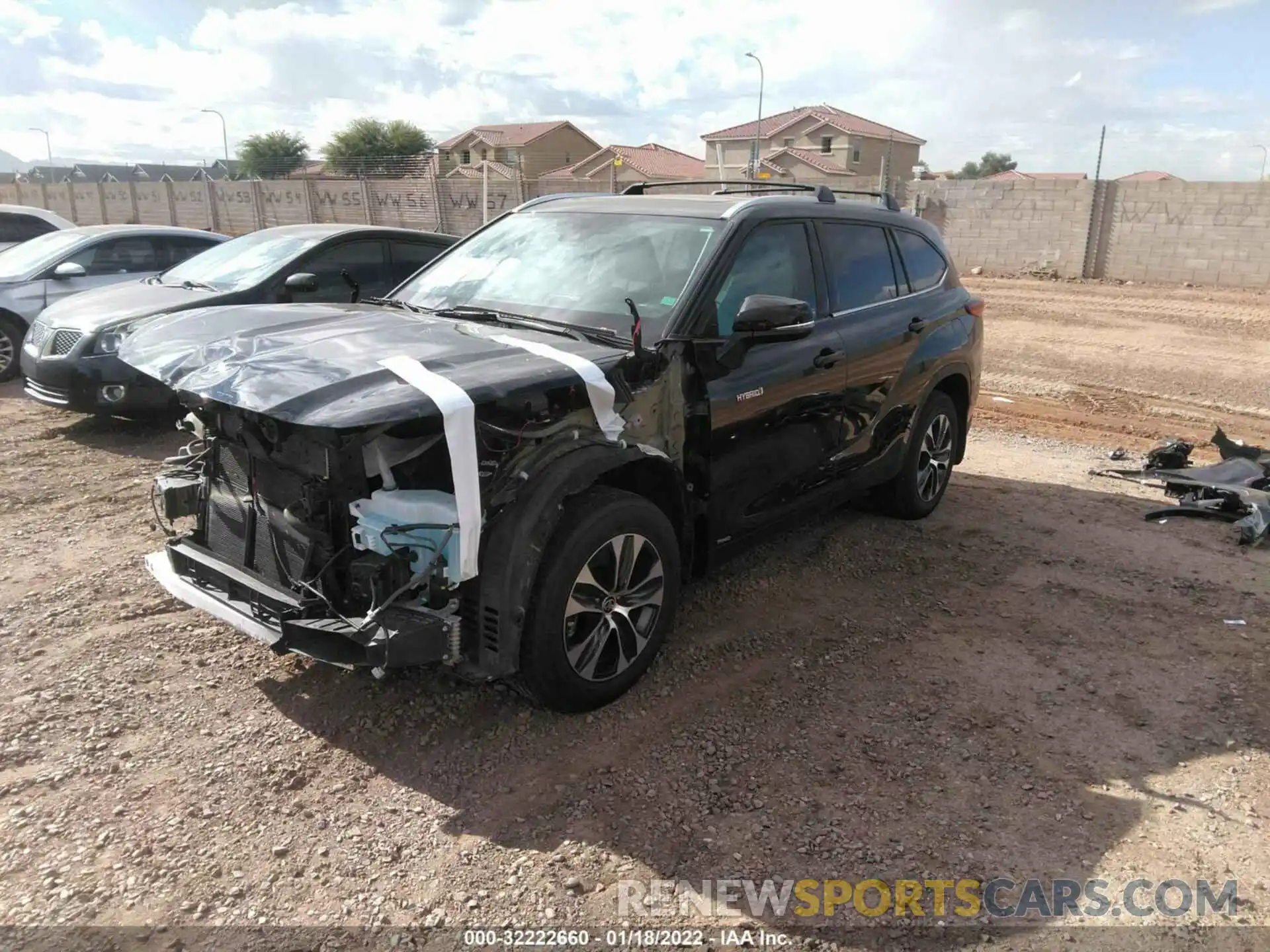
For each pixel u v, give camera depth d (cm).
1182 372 1133
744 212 421
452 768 321
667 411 367
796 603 463
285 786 309
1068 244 2264
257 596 325
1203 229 2077
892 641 426
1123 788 321
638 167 5088
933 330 540
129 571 470
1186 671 403
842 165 4819
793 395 426
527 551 310
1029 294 1914
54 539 512
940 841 292
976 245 2406
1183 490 637
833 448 469
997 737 350
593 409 330
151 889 262
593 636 342
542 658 322
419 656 295
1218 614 459
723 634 427
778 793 313
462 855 280
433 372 300
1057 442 805
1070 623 448
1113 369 1149
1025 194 2303
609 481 363
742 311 368
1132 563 521
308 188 3359
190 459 381
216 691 363
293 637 302
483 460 308
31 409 825
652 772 322
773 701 371
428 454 311
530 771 321
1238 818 307
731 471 403
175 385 316
